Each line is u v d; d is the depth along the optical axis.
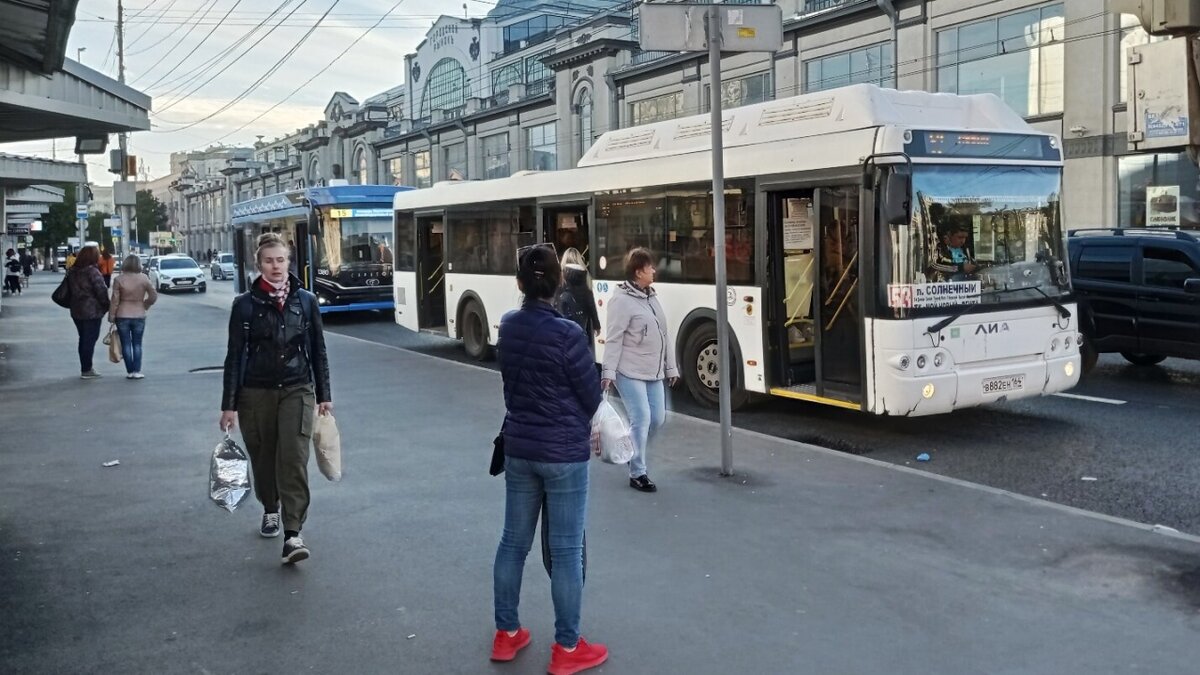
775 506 6.84
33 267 78.50
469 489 7.46
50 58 13.79
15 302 34.56
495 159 54.22
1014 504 6.81
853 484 7.40
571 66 45.38
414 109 70.44
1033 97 26.20
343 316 26.94
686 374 11.34
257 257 5.86
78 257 13.80
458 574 5.60
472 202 15.71
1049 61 25.73
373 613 5.03
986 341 9.05
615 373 7.18
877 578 5.44
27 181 30.66
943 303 8.83
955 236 8.94
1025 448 8.92
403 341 20.22
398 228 18.50
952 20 27.75
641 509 6.79
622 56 43.03
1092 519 6.44
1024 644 4.58
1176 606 5.00
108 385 13.12
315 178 79.56
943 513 6.63
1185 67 4.78
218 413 10.91
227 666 4.42
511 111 51.75
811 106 9.66
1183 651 4.49
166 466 8.37
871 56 30.48
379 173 68.44
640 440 7.17
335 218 23.78
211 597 5.26
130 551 6.05
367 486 7.56
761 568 5.61
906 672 4.31
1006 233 9.27
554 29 56.50
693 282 11.09
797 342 10.30
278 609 5.09
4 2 11.13
